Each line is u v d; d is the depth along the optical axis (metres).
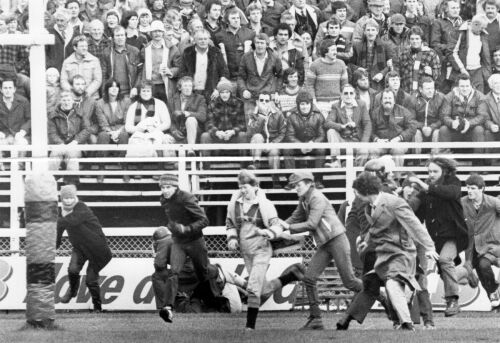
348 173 31.36
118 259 30.05
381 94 34.31
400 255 22.73
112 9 36.41
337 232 24.61
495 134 34.88
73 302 30.05
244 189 25.50
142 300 29.98
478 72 36.81
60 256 30.45
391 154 33.25
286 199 33.53
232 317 27.44
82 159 31.78
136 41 35.66
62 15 35.75
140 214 33.69
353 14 37.91
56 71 34.78
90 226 28.94
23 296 29.95
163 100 34.91
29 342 20.58
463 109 34.62
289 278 25.16
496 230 29.75
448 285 27.88
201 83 34.78
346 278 24.78
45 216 23.19
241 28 36.03
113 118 34.34
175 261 25.84
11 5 37.81
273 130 33.66
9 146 28.97
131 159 31.59
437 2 39.03
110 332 22.42
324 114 35.00
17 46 34.72
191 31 36.00
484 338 21.09
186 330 23.25
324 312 29.61
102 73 35.06
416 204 27.95
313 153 33.16
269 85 34.94
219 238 32.50
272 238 24.56
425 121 34.69
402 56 36.19
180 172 31.78
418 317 25.02
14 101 33.88
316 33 37.16
